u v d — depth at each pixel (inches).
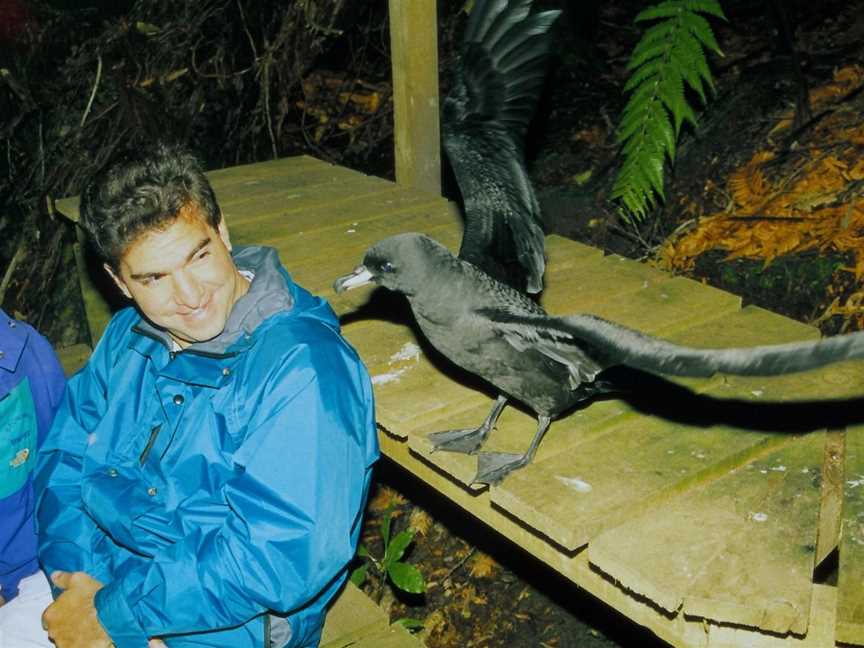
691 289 157.8
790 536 104.2
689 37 201.0
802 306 204.4
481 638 181.5
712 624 98.0
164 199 91.7
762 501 110.7
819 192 219.6
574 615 180.4
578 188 252.4
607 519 105.8
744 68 255.1
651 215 237.8
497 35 135.1
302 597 95.6
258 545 92.8
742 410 125.7
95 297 205.5
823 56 251.8
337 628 125.3
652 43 203.0
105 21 238.4
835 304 199.9
